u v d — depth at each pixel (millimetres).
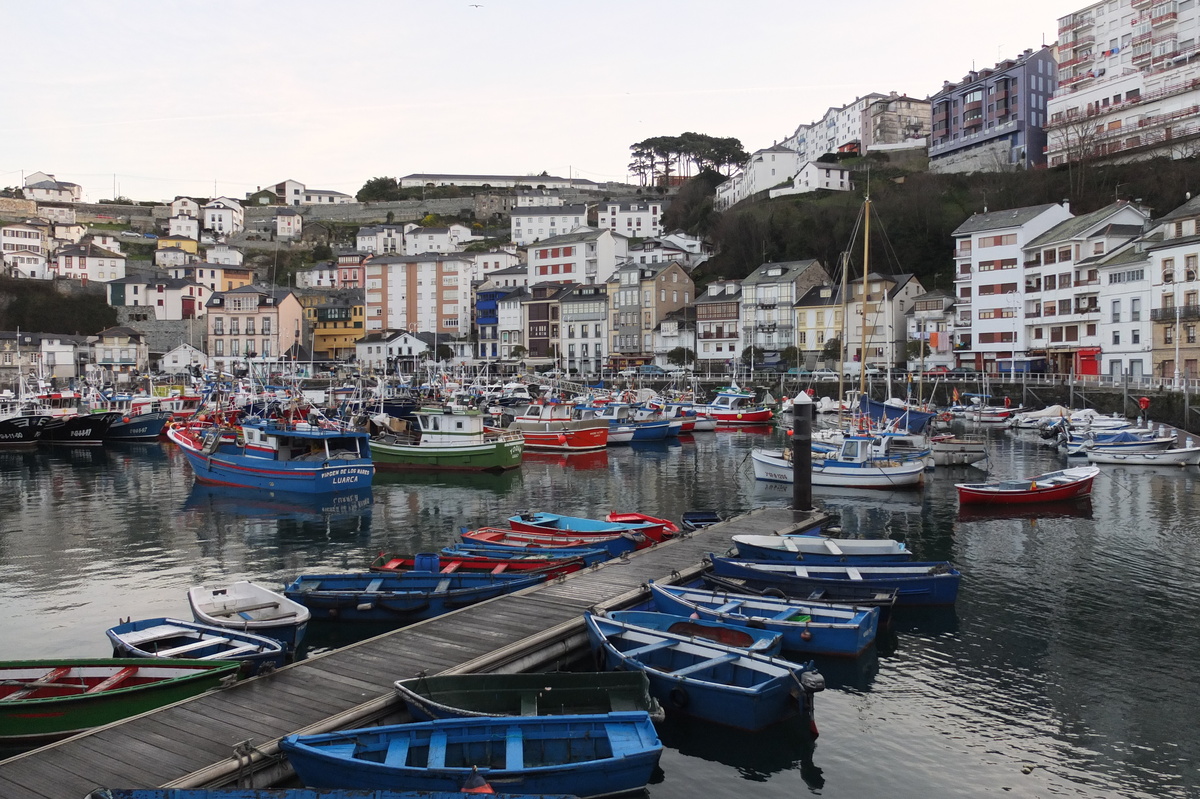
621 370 126375
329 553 32625
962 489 40344
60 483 51062
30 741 15359
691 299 136000
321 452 47656
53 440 71438
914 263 130250
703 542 29172
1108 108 124438
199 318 155500
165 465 59844
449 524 38156
